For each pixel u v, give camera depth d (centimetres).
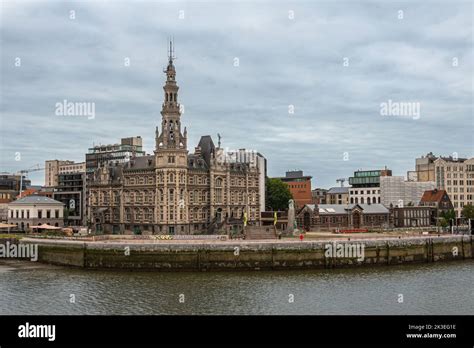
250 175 17550
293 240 11925
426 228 18238
